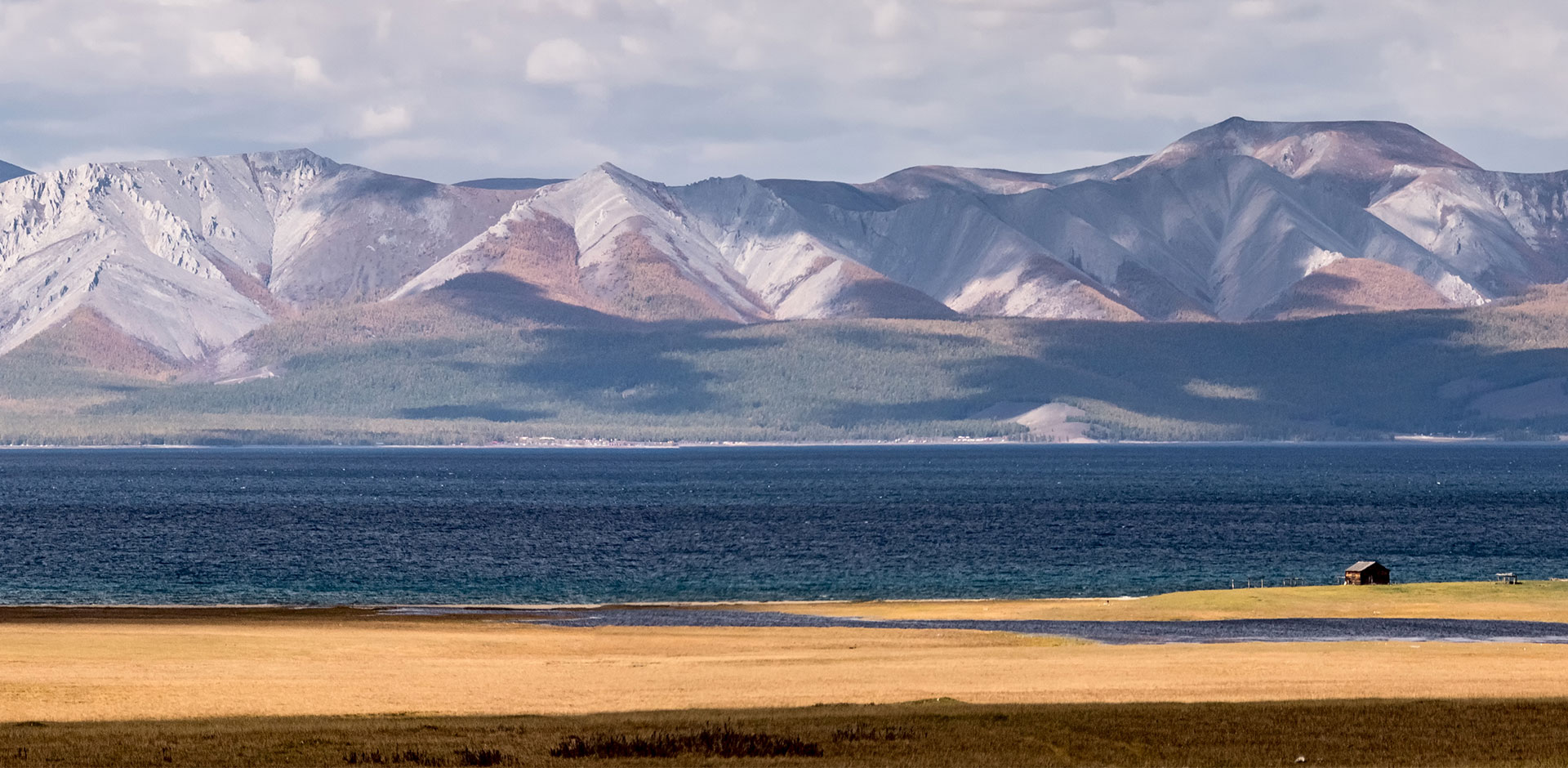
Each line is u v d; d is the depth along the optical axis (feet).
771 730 484.33
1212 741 474.90
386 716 510.99
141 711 515.09
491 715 513.86
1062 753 461.37
